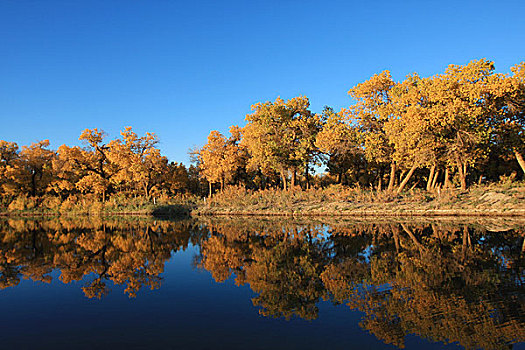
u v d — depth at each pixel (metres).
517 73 25.44
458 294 6.94
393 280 8.17
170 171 56.47
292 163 39.94
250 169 43.41
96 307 6.92
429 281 7.94
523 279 7.80
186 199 45.22
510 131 26.97
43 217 41.00
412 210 24.77
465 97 25.83
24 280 9.27
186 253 12.88
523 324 5.41
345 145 33.94
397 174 45.16
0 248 15.15
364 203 28.52
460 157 27.48
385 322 5.72
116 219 33.97
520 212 21.16
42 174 55.31
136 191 53.91
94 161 52.09
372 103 32.62
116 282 8.93
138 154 48.88
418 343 4.89
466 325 5.46
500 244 12.17
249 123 43.31
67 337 5.39
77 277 9.55
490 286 7.37
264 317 6.16
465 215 22.72
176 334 5.44
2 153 53.41
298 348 4.82
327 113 39.84
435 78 27.20
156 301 7.27
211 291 7.93
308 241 14.71
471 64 25.80
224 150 47.50
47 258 12.52
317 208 29.48
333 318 6.00
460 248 11.68
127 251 13.69
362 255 11.24
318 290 7.71
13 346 5.06
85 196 50.03
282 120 38.88
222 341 5.13
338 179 47.53
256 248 13.49
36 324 6.00
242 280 8.83
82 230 22.78
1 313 6.61
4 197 51.22
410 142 26.56
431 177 33.59
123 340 5.22
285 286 8.14
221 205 37.56
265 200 34.56
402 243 13.09
